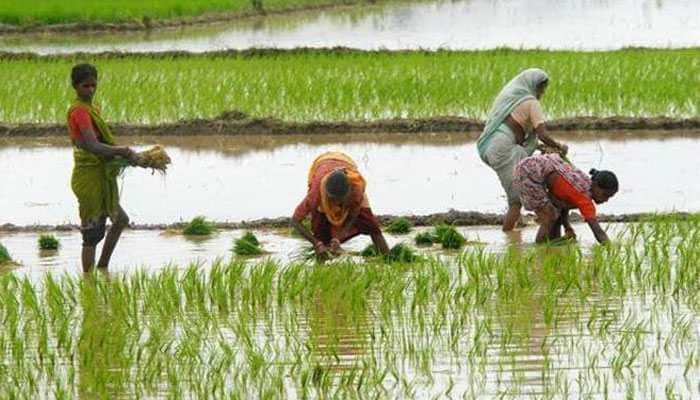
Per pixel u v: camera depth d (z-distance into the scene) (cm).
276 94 5334
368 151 4494
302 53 6862
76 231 3350
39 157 4478
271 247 3062
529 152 3234
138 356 2045
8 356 2100
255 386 1900
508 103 3234
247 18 11244
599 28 9900
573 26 10131
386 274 2567
